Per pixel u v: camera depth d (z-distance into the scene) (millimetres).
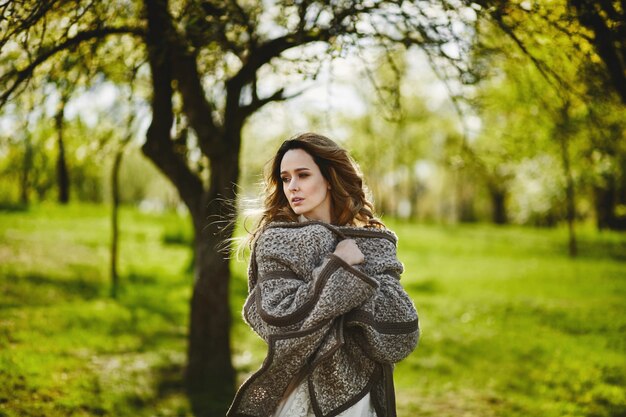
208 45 4664
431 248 24438
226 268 6602
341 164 2443
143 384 6582
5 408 5207
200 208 6496
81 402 5648
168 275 15398
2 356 6836
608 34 3637
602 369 7426
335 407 2215
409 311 2312
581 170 16391
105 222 24188
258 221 2525
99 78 6129
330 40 4352
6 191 24844
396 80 5570
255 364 7812
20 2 3621
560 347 8836
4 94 4344
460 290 15078
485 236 28094
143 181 36531
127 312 10742
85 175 25453
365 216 2514
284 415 2250
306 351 2148
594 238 26391
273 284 2225
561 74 4629
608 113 4848
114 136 8484
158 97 6148
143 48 5629
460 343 9289
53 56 4727
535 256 22500
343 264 2150
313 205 2385
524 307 12234
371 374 2311
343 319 2223
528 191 23875
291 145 2441
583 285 15469
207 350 6613
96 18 4570
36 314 9672
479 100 5910
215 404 6027
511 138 7371
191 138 7020
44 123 6156
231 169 6305
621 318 10938
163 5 4695
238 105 6188
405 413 6078
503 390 6902
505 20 3955
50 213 23844
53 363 6949
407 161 34625
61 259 15086
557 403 6246
